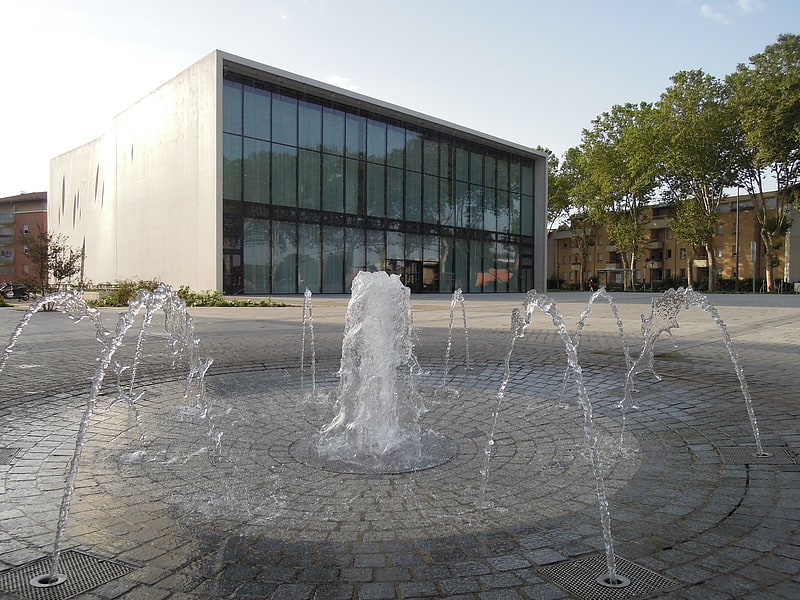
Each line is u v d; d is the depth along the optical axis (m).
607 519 2.53
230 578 2.19
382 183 30.38
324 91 26.91
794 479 3.23
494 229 36.75
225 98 24.08
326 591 2.09
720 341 9.27
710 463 3.53
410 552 2.41
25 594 2.08
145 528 2.65
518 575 2.21
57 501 2.98
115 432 4.31
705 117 35.88
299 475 3.40
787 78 31.72
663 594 2.05
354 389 5.58
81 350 8.66
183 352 8.46
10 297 32.44
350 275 28.98
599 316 14.95
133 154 29.17
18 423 4.53
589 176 46.75
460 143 34.47
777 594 2.03
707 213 39.94
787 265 44.88
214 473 3.43
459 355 8.08
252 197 25.06
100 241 33.03
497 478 3.34
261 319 14.69
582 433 4.29
